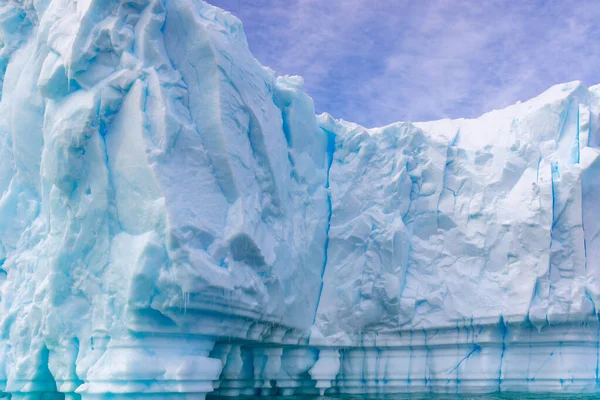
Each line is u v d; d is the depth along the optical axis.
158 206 13.18
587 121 19.53
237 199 14.86
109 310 13.44
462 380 18.78
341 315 19.16
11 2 18.52
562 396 17.47
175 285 12.97
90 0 14.22
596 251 18.59
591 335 18.12
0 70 18.75
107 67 14.42
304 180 19.38
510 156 20.08
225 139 14.68
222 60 15.07
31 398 14.78
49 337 14.05
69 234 14.12
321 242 19.50
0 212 16.72
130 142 13.77
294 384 18.69
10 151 17.59
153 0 14.71
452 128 22.83
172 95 14.51
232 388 17.36
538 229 18.45
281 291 16.61
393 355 19.67
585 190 18.78
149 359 12.91
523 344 18.44
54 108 14.75
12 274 16.41
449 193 20.77
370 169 21.08
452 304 19.22
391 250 19.58
